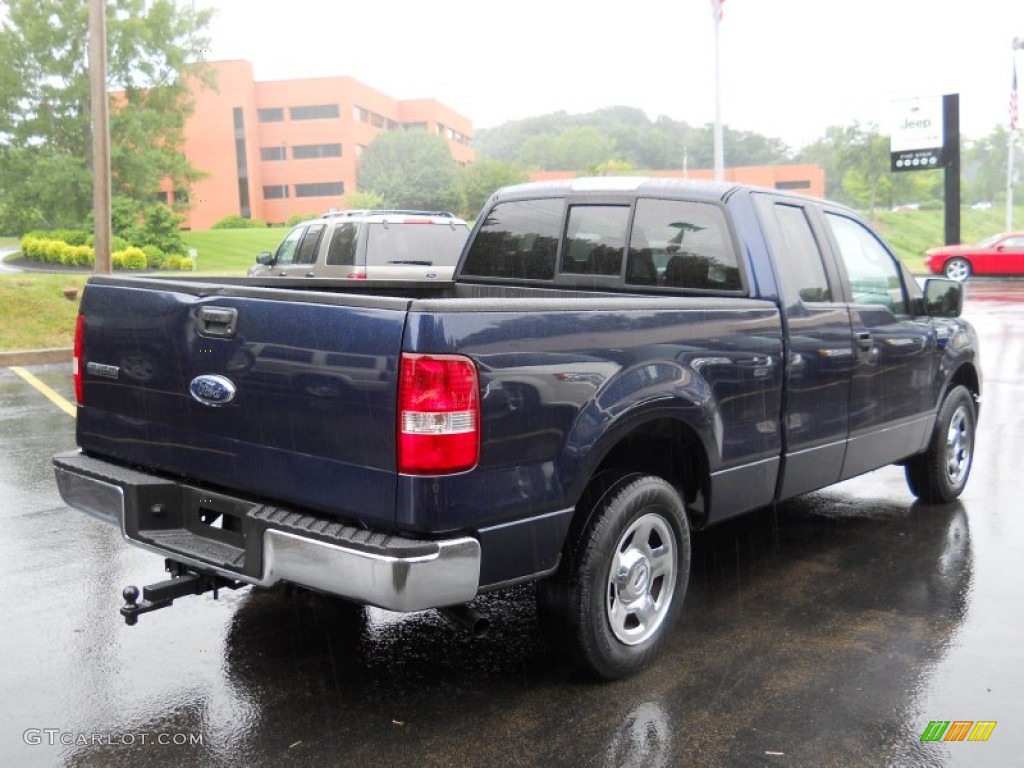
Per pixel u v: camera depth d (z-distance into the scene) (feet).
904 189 286.05
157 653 13.25
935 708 11.76
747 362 14.05
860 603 15.28
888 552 17.88
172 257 160.15
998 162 416.67
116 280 12.91
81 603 15.08
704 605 15.20
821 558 17.56
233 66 326.03
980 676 12.66
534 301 10.97
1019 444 27.35
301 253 43.42
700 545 18.40
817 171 375.66
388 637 13.89
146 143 159.53
